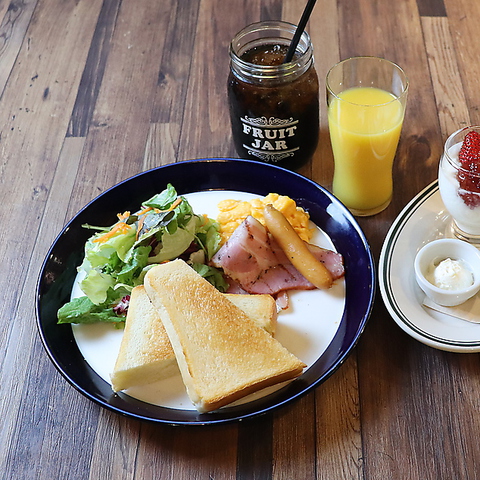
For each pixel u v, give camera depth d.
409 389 0.59
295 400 0.56
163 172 0.72
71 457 0.58
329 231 0.68
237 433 0.58
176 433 0.58
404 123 0.78
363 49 0.85
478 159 0.60
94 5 0.95
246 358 0.58
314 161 0.76
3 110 0.84
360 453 0.57
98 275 0.65
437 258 0.63
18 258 0.71
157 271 0.62
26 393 0.61
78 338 0.63
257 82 0.67
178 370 0.60
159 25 0.91
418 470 0.56
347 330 0.61
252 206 0.70
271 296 0.64
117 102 0.83
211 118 0.80
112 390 0.60
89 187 0.76
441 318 0.61
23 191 0.76
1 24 0.94
